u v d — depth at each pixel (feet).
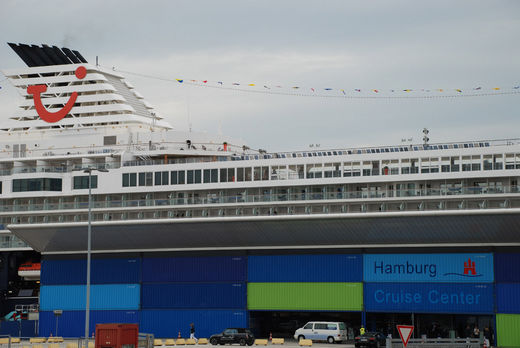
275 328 376.27
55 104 419.54
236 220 350.64
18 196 397.60
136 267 370.73
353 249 339.57
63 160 406.41
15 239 407.85
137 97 435.94
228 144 414.62
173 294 362.33
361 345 295.69
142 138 401.49
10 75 426.92
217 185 366.43
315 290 341.00
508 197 323.57
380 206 341.82
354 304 334.44
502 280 317.83
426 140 358.64
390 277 331.77
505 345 313.73
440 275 325.21
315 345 312.91
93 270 378.53
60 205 394.52
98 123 414.41
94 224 374.63
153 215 376.89
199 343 331.57
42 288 385.91
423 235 328.49
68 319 377.50
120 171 385.29
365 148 351.67
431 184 336.90
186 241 363.76
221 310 353.10
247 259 353.72
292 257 347.15
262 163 361.51
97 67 415.64
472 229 320.70
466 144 337.93
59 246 384.88
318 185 352.69
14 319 398.21
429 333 351.46
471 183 331.57
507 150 326.03
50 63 425.69
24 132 423.23
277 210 356.79
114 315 370.32
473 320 345.72
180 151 388.78
